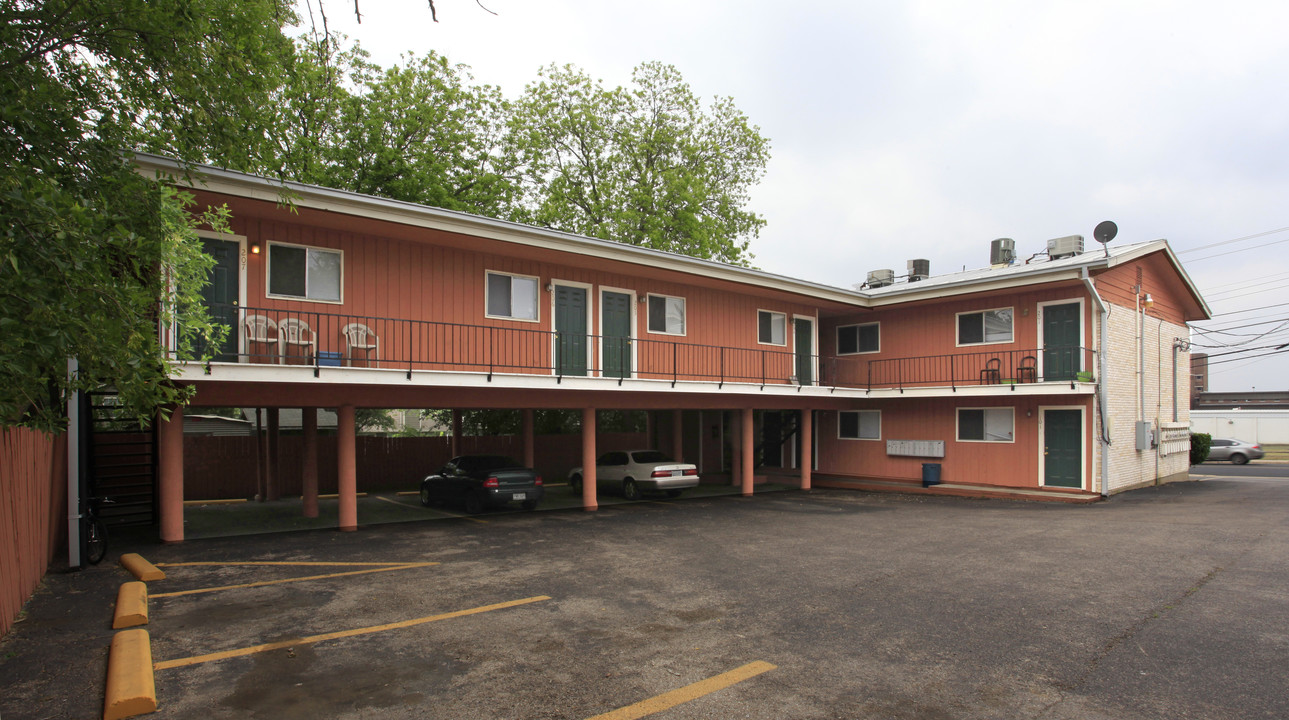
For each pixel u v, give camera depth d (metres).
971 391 18.28
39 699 5.01
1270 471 26.58
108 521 13.64
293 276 12.26
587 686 5.25
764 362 20.00
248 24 5.72
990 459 18.97
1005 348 18.80
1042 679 5.36
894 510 15.62
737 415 21.89
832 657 5.86
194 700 5.00
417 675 5.48
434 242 13.59
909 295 20.03
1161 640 6.22
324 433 22.73
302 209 11.33
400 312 13.37
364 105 23.20
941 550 10.51
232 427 23.98
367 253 13.06
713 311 18.94
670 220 27.56
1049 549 10.42
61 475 10.67
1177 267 20.08
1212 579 8.33
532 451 19.83
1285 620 6.73
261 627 6.74
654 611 7.26
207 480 17.98
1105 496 16.58
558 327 15.68
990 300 19.19
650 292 17.48
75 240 3.71
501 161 26.95
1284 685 5.20
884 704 4.91
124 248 4.66
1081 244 19.45
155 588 8.30
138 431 13.55
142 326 4.45
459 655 5.93
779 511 15.48
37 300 3.51
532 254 14.66
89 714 4.76
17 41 4.64
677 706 4.89
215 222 6.67
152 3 4.97
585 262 15.45
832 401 21.59
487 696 5.07
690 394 17.03
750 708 4.85
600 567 9.41
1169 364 21.14
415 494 19.48
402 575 8.97
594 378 14.41
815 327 21.89
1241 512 13.73
